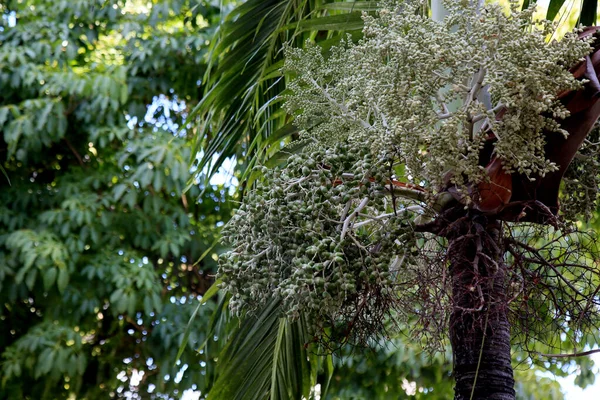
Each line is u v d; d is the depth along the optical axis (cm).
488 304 146
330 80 192
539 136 150
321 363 243
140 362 514
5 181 512
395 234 152
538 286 160
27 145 496
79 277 479
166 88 522
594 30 156
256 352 236
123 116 512
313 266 147
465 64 148
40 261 449
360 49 169
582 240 168
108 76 495
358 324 162
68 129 531
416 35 150
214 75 274
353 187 154
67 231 467
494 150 146
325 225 155
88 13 531
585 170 171
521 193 155
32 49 508
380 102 160
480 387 151
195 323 479
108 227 490
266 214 157
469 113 147
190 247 514
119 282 460
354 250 153
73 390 502
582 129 152
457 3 153
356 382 425
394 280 170
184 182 495
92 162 535
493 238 157
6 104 518
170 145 485
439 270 156
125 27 522
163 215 496
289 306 159
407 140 147
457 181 148
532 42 143
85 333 505
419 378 423
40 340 455
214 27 522
